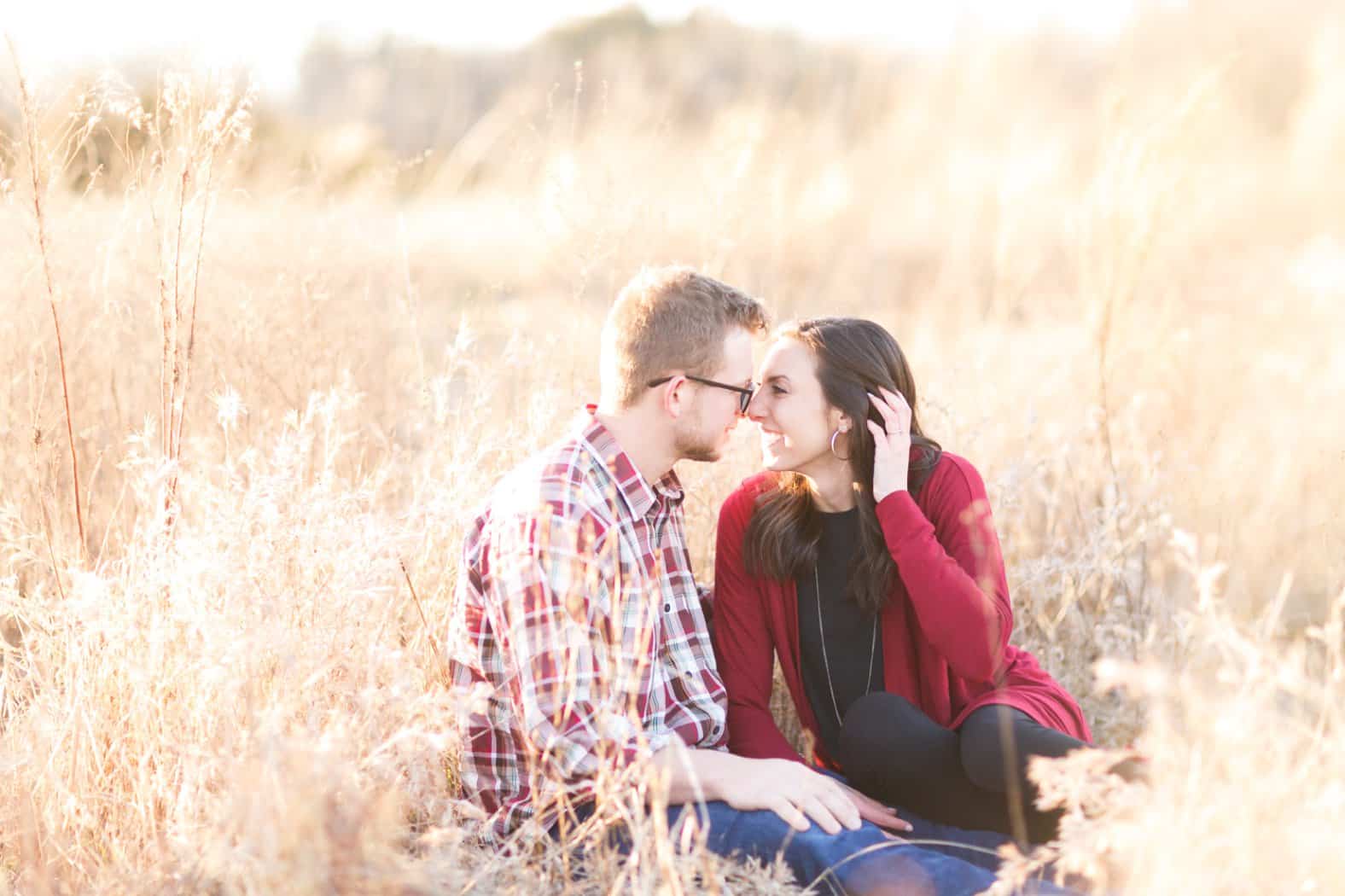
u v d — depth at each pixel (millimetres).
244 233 3641
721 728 2498
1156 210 3857
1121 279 3934
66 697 2252
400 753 2082
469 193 4883
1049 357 4555
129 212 3182
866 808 2396
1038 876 2168
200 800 2023
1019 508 3504
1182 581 3463
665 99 4852
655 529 2463
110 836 2127
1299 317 6004
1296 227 8078
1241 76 8664
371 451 3479
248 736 1991
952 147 6531
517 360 3352
